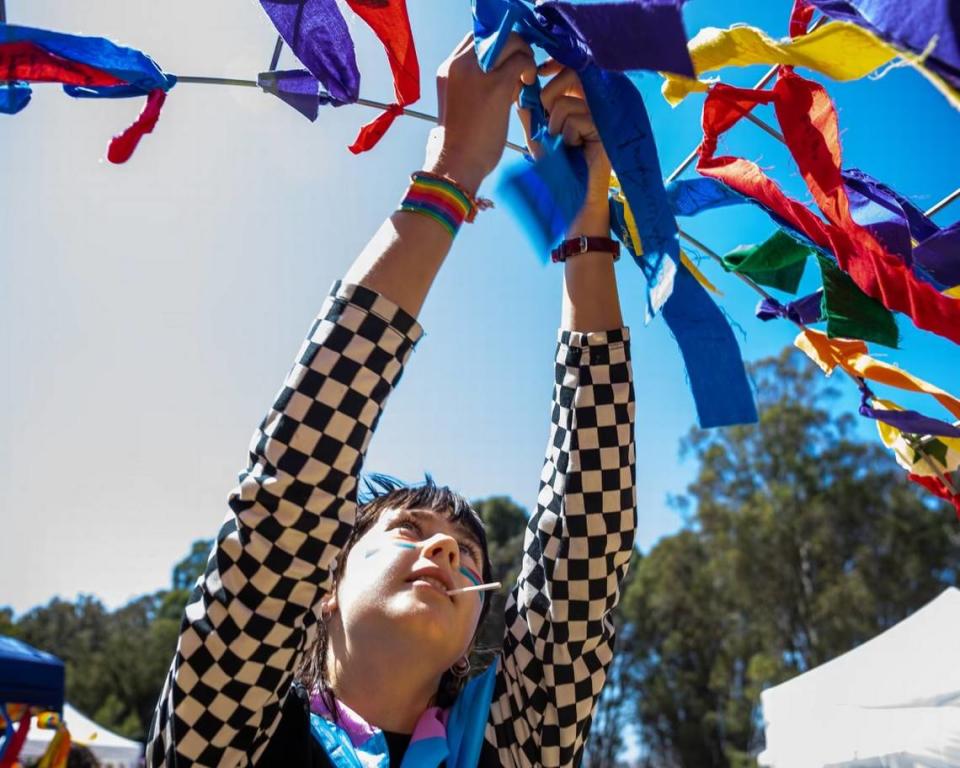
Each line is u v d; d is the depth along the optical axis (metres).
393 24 1.14
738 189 1.12
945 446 1.35
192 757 0.95
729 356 1.04
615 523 1.24
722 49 0.96
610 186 1.25
